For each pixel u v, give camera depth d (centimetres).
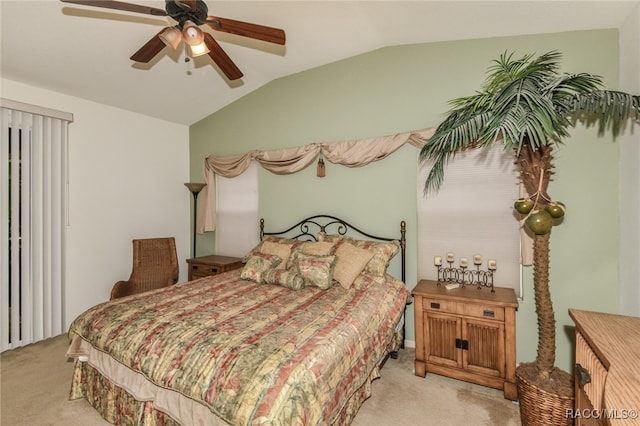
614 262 222
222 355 140
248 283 262
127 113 375
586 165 229
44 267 304
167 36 181
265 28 188
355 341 170
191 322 173
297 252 276
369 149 299
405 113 294
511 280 253
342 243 282
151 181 401
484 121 182
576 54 232
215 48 208
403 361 263
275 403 117
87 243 338
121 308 197
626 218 209
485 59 263
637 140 196
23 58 258
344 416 161
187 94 367
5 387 224
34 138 296
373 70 309
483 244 263
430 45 283
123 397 175
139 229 388
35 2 211
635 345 106
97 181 346
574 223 233
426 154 238
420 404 206
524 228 234
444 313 229
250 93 388
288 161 346
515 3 208
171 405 146
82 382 206
